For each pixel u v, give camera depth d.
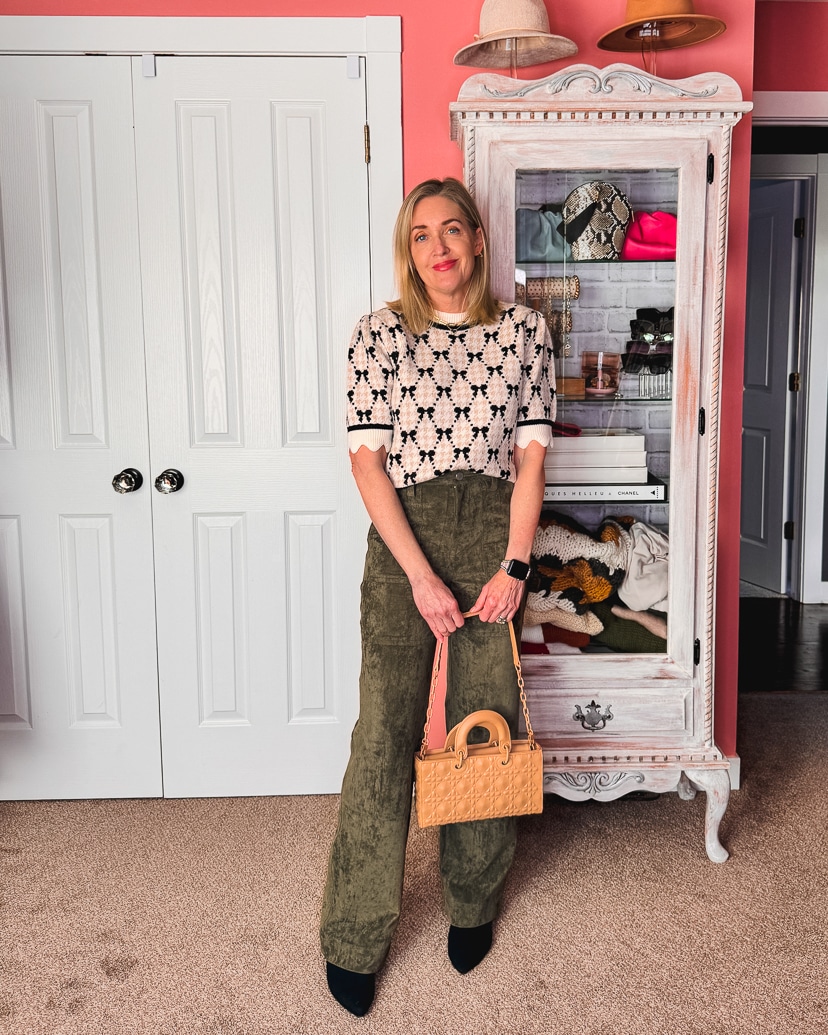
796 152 5.03
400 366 1.97
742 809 2.82
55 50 2.66
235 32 2.66
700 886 2.37
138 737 2.90
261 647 2.88
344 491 2.84
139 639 2.87
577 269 2.45
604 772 2.49
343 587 2.87
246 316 2.77
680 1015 1.90
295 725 2.91
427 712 2.08
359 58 2.69
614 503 2.52
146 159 2.70
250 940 2.16
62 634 2.86
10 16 2.64
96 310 2.75
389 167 2.72
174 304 2.75
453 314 2.06
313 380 2.80
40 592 2.84
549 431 2.08
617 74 2.35
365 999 1.92
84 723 2.89
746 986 1.98
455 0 2.67
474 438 1.98
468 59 2.59
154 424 2.79
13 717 2.88
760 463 5.75
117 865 2.49
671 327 2.46
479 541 2.00
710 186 2.40
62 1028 1.87
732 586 2.90
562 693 2.52
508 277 2.42
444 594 1.93
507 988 1.99
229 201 2.73
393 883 1.97
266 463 2.82
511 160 2.38
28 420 2.78
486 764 1.94
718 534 2.88
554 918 2.24
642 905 2.29
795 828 2.69
